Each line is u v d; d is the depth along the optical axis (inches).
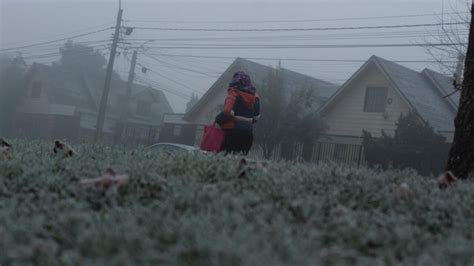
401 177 206.8
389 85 1050.1
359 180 189.0
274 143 1016.9
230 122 286.7
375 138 909.2
